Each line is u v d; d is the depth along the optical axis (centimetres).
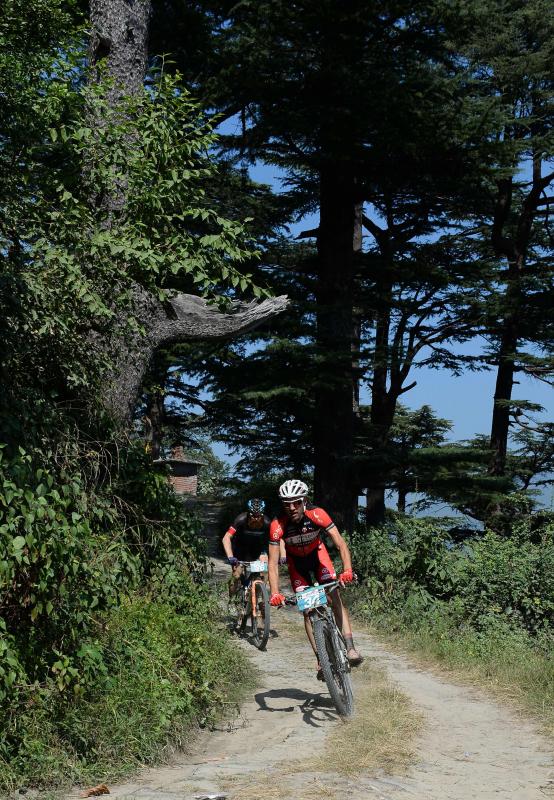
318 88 1702
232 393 1841
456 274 2152
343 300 1830
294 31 1659
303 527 698
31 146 777
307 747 584
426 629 1058
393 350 1800
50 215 729
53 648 546
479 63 2420
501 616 1056
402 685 803
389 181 1875
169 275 1094
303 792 475
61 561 549
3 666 508
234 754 578
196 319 1105
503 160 1862
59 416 724
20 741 498
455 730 640
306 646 1034
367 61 1756
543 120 2519
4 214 711
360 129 1661
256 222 1833
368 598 1241
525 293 2484
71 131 800
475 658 902
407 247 2111
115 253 741
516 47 2402
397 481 2136
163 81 873
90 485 761
